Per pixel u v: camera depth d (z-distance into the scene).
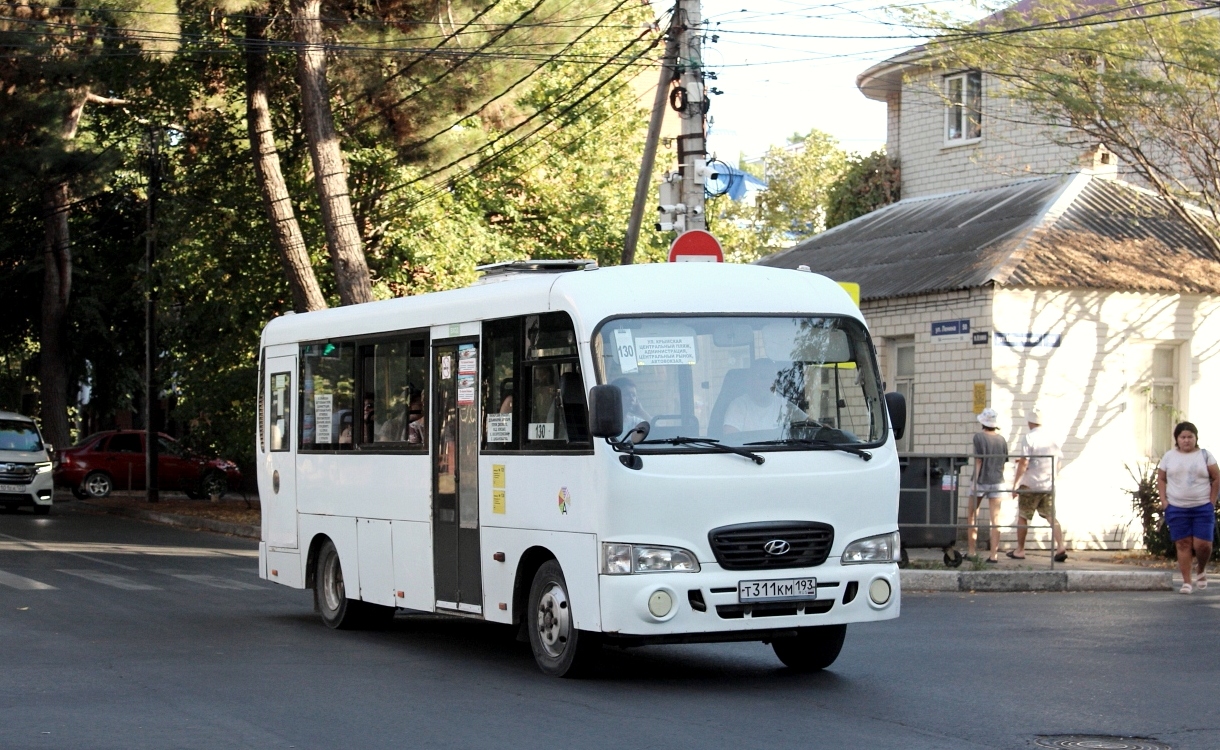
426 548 11.87
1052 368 21.47
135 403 50.66
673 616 9.38
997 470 18.20
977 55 22.50
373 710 8.92
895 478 10.24
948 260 22.97
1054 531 17.67
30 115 30.23
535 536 10.35
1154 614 14.16
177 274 29.02
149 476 35.28
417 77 25.78
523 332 10.62
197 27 25.92
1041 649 11.65
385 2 25.92
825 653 10.45
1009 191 26.56
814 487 9.84
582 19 26.03
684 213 17.98
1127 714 8.79
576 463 9.84
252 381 29.34
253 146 25.64
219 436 30.39
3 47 26.45
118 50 26.05
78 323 42.25
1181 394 22.47
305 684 9.97
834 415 10.20
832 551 9.88
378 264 28.69
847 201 32.31
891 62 30.31
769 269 10.64
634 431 9.57
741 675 10.40
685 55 18.06
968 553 18.44
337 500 13.41
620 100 35.81
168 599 15.60
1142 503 20.34
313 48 23.75
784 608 9.65
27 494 31.86
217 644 12.11
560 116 30.61
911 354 23.05
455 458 11.48
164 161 33.62
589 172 34.81
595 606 9.59
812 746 7.82
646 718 8.65
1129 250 22.66
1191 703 9.16
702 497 9.53
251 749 7.76
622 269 10.27
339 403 13.48
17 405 50.25
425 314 12.02
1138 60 21.95
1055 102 22.70
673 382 9.82
